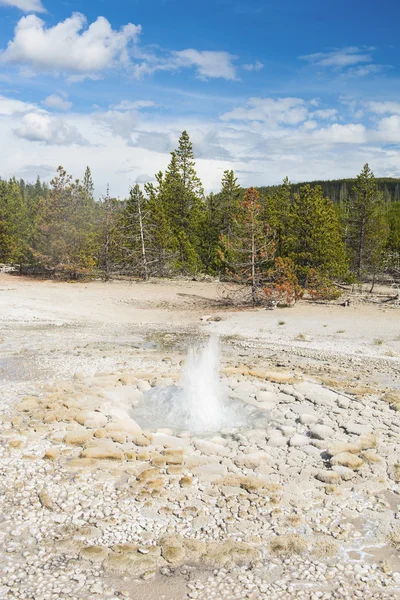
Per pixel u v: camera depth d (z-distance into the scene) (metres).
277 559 6.35
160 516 7.23
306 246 34.16
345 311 27.73
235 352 18.81
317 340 20.84
